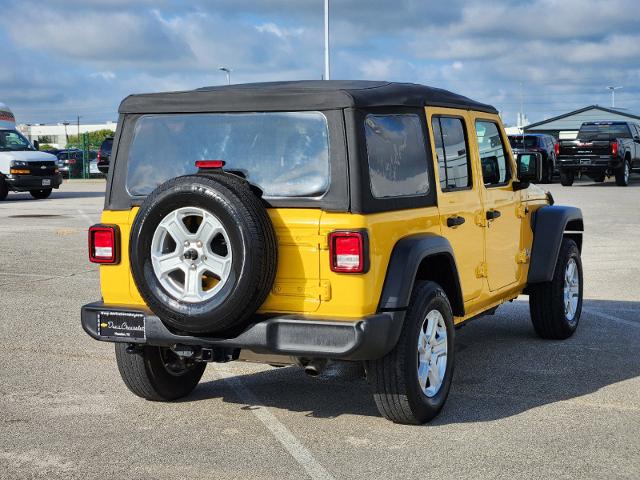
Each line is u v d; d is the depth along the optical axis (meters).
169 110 5.53
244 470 4.79
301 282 5.11
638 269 11.95
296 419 5.74
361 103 5.13
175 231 5.07
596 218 18.75
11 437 5.37
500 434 5.37
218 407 6.02
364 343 4.94
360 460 4.93
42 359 7.35
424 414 5.49
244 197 4.95
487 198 6.70
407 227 5.45
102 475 4.72
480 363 7.18
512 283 7.27
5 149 27.48
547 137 34.38
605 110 60.47
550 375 6.78
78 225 18.38
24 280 11.38
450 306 5.81
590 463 4.85
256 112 5.31
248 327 5.07
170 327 5.31
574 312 8.18
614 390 6.34
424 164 5.77
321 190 5.09
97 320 5.52
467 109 6.55
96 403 6.11
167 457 5.01
